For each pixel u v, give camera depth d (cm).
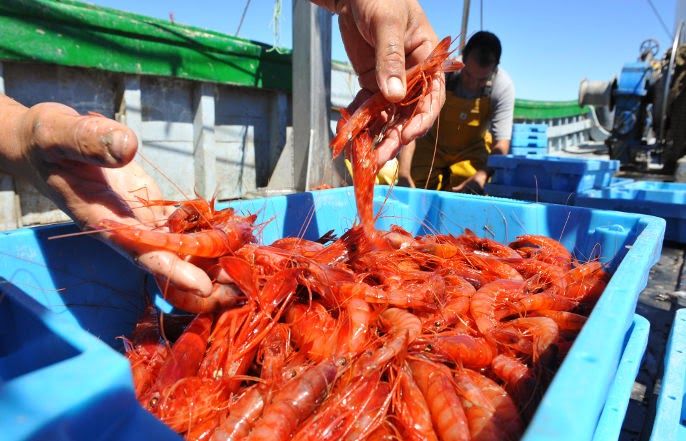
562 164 479
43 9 365
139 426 91
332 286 197
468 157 585
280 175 585
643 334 204
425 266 263
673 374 178
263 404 149
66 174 142
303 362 175
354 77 712
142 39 430
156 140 473
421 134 234
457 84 564
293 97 543
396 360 160
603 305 132
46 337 113
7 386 84
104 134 120
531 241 290
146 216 181
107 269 207
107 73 429
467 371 171
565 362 100
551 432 79
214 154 518
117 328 210
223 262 174
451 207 336
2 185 367
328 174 564
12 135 143
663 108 746
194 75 475
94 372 89
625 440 195
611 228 275
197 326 175
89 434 84
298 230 312
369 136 232
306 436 140
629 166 834
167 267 146
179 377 153
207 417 149
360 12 212
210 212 195
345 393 148
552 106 1441
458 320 212
